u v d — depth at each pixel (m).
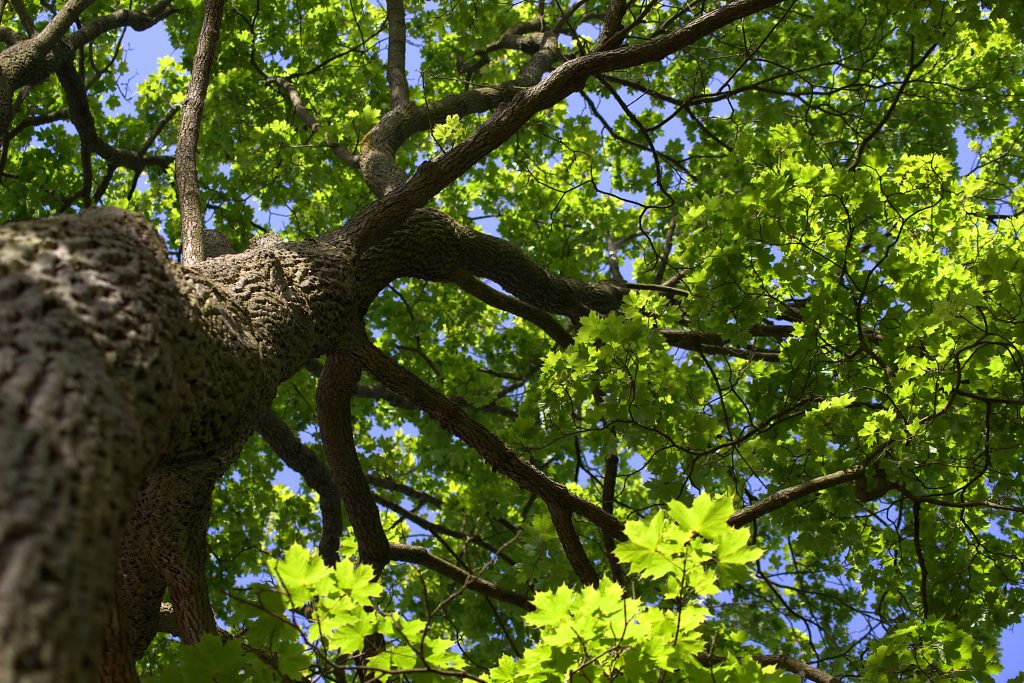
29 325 1.61
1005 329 4.81
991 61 8.05
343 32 9.90
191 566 3.17
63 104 9.03
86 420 1.52
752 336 6.19
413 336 8.88
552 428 4.98
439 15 6.36
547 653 2.80
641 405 4.79
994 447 4.97
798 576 7.88
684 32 4.09
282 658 2.54
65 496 1.39
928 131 8.55
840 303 5.32
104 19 6.97
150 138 8.43
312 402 8.89
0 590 1.23
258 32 9.23
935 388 4.72
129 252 1.99
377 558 5.18
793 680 2.81
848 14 7.71
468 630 7.28
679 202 7.54
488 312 9.25
